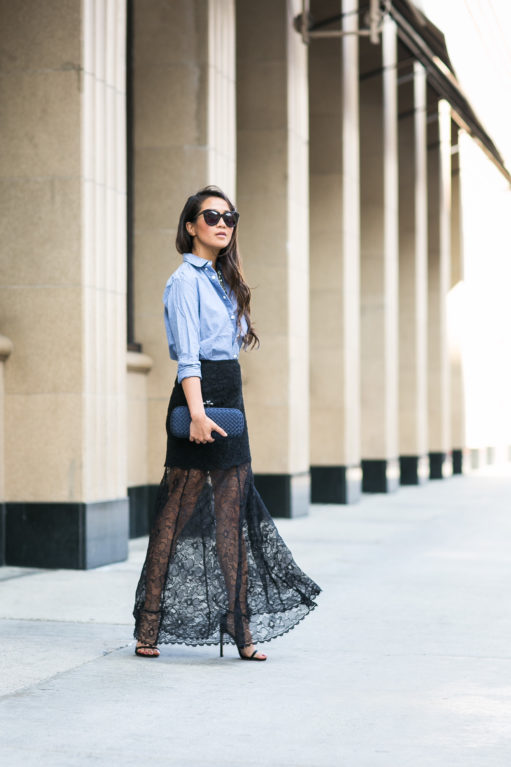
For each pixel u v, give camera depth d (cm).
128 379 1196
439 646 590
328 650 578
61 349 918
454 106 2670
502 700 467
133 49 1248
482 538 1211
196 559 548
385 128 2142
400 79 2391
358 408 1867
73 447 915
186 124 1236
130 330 1248
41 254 923
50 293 920
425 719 435
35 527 922
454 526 1372
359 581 852
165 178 1241
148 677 507
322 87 1791
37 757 379
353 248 1842
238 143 1498
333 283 1786
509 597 771
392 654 568
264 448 1481
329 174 1788
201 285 538
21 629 639
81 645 588
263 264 1487
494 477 2969
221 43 1266
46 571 905
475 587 820
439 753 387
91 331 926
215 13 1244
